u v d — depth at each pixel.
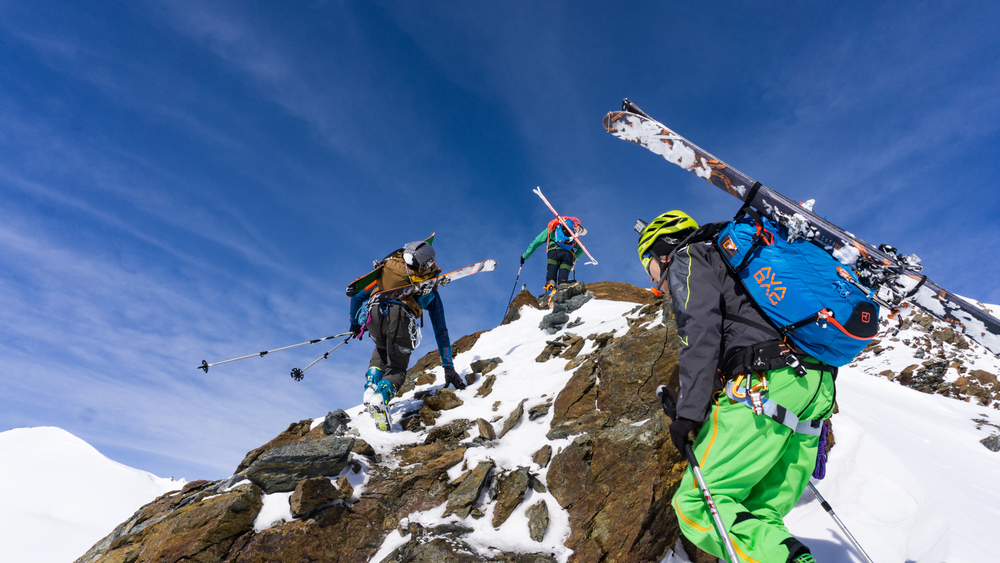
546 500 2.82
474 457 3.22
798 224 1.72
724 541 1.62
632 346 3.50
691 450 1.76
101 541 2.91
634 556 2.39
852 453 2.96
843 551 2.34
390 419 3.85
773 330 1.72
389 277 4.20
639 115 2.38
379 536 2.76
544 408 3.64
